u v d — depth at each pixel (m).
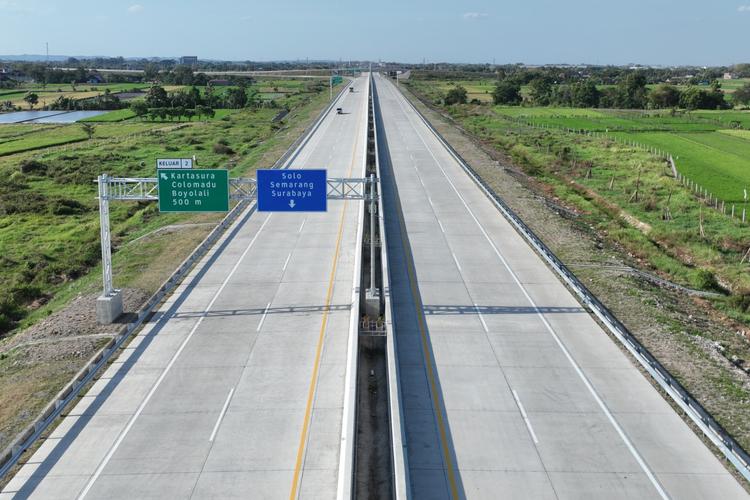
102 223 30.67
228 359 26.17
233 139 92.75
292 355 26.52
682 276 40.12
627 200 58.09
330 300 32.31
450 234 43.22
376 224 45.47
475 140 91.94
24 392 24.09
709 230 49.00
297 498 17.98
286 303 31.92
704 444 20.25
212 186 31.88
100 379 24.59
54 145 90.94
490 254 39.12
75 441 20.67
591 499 17.70
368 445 21.14
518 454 19.70
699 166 73.06
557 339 27.66
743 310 34.84
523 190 58.84
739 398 23.06
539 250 38.44
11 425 21.88
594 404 22.50
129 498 18.00
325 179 32.22
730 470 19.00
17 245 47.19
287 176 32.12
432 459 19.50
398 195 53.81
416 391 23.41
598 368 25.11
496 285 34.00
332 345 27.41
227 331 28.77
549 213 50.72
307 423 21.72
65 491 18.31
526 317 29.94
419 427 21.17
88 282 38.62
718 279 40.38
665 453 19.77
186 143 89.50
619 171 70.88
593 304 29.98
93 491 18.30
